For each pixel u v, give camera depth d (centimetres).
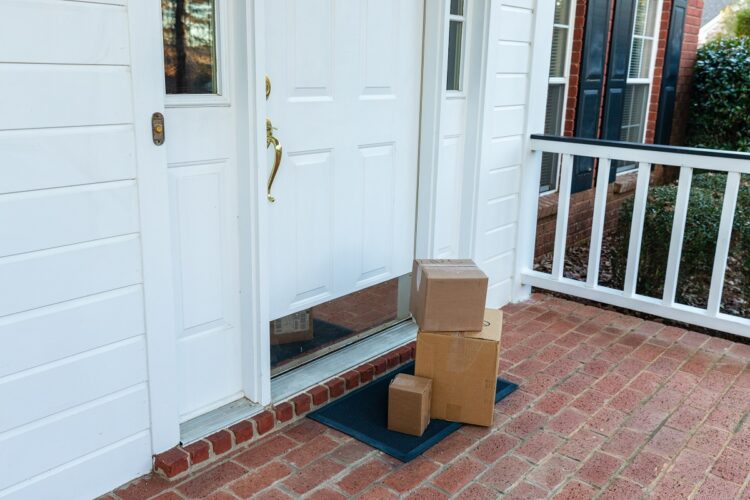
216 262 242
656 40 651
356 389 288
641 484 230
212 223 237
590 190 567
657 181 721
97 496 213
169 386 226
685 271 418
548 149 391
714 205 420
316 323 328
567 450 249
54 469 200
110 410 211
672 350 342
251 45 224
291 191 268
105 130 193
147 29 197
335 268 297
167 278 217
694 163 343
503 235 393
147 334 215
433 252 341
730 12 1288
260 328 251
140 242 208
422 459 241
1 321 180
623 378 310
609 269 511
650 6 632
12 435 188
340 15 272
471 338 255
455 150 354
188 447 232
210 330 246
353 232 303
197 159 228
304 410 267
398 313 351
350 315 340
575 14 495
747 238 403
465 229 366
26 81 175
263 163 237
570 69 505
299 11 255
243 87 229
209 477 227
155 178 207
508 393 292
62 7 178
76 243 192
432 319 255
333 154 283
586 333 363
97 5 185
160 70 203
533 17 378
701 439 259
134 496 215
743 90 736
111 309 204
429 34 313
